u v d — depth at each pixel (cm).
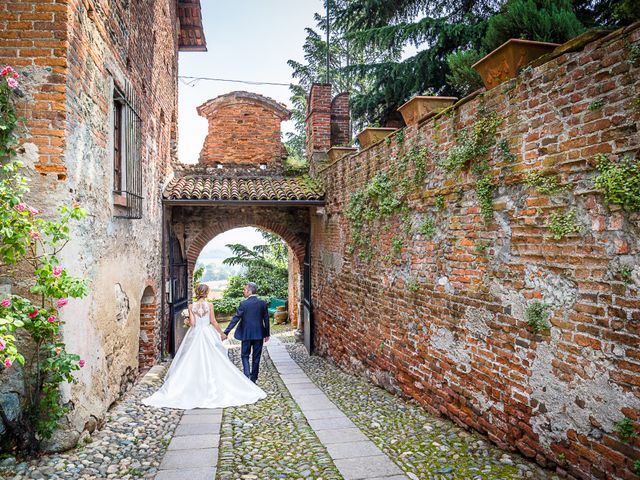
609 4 750
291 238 1285
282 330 1669
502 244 411
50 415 403
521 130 384
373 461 404
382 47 1117
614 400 302
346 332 872
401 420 522
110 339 555
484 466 380
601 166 308
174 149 1186
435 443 440
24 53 410
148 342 867
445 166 495
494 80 424
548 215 357
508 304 404
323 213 1041
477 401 451
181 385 634
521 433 390
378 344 705
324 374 875
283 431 505
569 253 338
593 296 318
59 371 387
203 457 424
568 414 339
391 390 655
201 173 1223
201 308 689
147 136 795
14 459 380
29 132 409
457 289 483
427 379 549
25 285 406
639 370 286
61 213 385
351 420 536
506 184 403
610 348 305
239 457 425
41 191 410
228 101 1266
